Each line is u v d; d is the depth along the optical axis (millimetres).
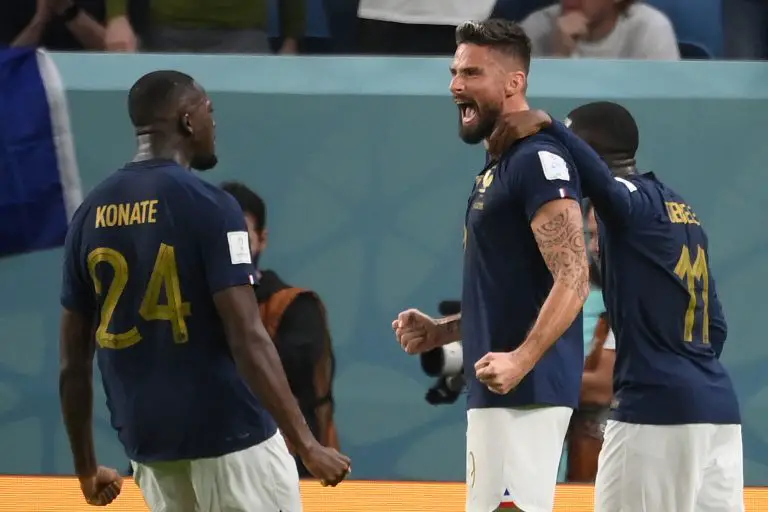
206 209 9797
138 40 22312
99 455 19500
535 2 22391
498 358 9828
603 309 17688
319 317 19844
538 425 10562
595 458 17828
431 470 19344
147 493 10633
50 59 20641
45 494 17000
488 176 10758
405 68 20672
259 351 9633
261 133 20391
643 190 11812
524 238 10516
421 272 20125
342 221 20234
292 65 20734
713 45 23016
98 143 20469
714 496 11711
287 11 22641
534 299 10547
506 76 10844
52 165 20312
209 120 10445
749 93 20328
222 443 9891
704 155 20266
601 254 12047
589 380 17734
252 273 9828
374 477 19328
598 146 12125
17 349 20109
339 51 22922
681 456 11438
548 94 20188
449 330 12219
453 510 16328
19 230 20172
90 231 10078
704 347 11773
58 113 20406
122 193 10000
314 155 20359
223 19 22094
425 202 20250
